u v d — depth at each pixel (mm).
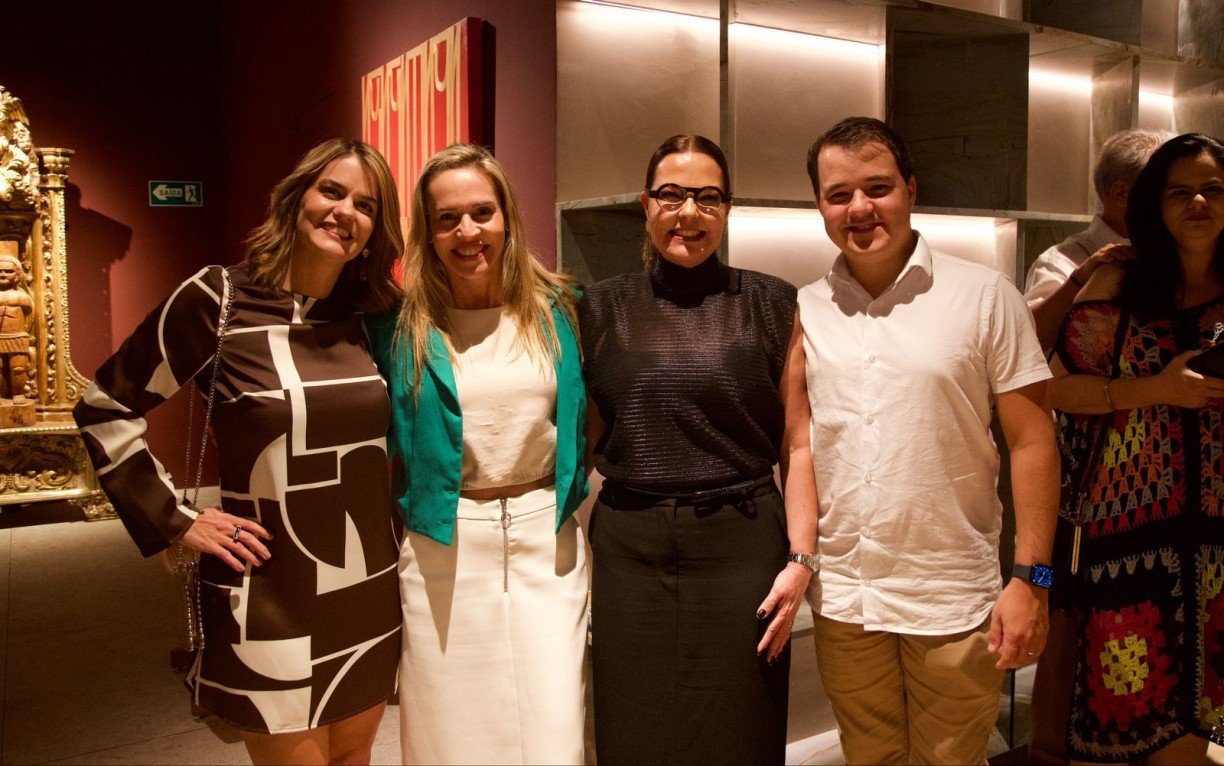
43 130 6129
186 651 3334
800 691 2656
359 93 4398
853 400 1712
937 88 2752
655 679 1738
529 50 2742
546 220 2678
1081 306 2031
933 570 1674
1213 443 1914
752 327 1781
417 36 3684
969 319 1642
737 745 1736
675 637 1729
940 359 1640
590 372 1849
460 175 1775
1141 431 1953
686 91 2789
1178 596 1927
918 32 2727
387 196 1854
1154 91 3631
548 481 1862
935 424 1651
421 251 1842
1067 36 2838
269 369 1727
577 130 2627
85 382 5805
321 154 1758
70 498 5621
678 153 1761
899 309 1690
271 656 1710
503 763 1771
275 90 5676
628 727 1760
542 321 1845
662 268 1830
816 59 2781
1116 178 2336
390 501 1870
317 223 1738
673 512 1724
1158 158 1915
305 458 1726
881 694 1787
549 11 2611
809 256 2822
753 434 1752
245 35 6176
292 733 1744
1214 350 1749
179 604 4156
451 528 1769
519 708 1773
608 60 2662
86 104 6273
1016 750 2557
